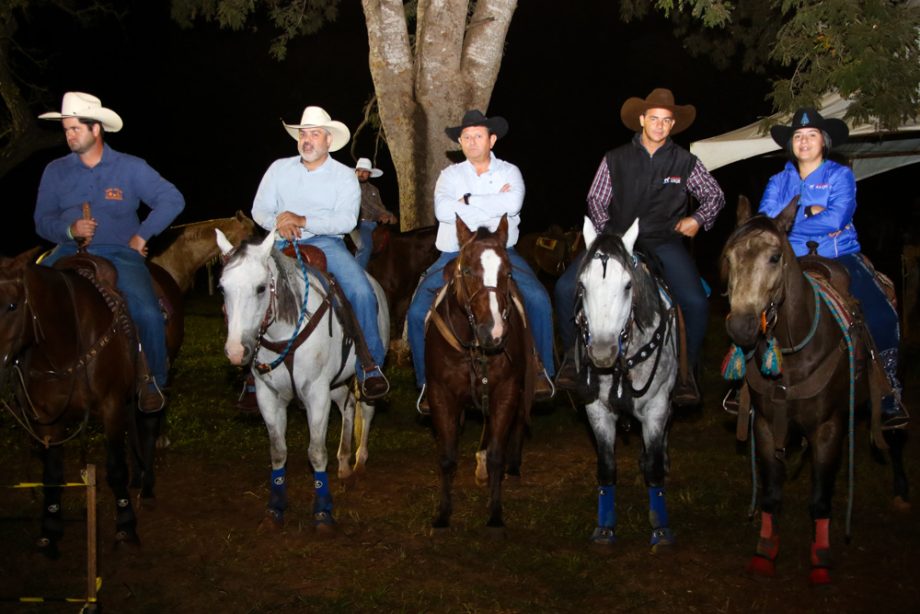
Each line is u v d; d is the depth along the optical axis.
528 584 5.25
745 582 5.25
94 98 5.95
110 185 5.98
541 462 7.76
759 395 5.14
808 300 4.92
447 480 5.98
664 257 5.86
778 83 9.06
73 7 19.80
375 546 5.81
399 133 11.27
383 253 11.58
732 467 7.50
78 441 8.33
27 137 17.44
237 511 6.55
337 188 6.38
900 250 18.45
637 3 16.23
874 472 7.23
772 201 5.61
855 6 8.36
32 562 5.59
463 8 10.93
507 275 5.36
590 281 4.93
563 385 5.82
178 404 9.80
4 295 4.76
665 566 5.48
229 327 5.15
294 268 5.79
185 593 5.17
